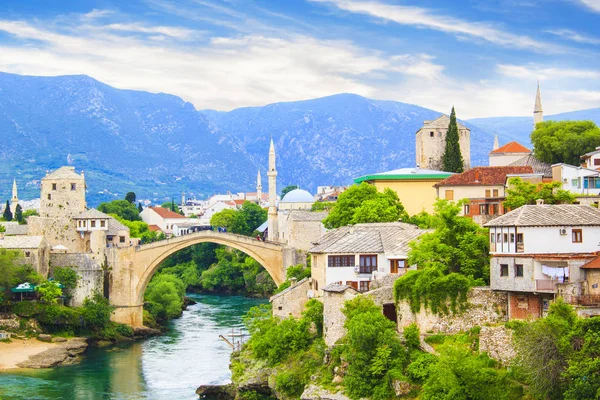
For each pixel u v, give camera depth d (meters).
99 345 159.50
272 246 183.62
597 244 90.38
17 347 147.00
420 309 96.88
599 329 76.62
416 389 87.62
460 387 80.69
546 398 77.69
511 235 91.44
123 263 179.75
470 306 94.25
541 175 136.88
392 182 170.38
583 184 129.12
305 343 109.31
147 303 187.00
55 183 187.12
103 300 171.12
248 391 109.75
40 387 122.88
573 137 148.00
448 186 143.62
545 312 88.50
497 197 136.50
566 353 77.38
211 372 131.75
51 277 169.88
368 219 140.88
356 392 91.69
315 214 185.38
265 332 118.25
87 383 125.56
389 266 115.88
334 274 116.56
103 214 187.00
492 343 86.62
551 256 87.62
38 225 186.38
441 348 87.81
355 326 93.50
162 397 116.81
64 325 158.88
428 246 102.81
